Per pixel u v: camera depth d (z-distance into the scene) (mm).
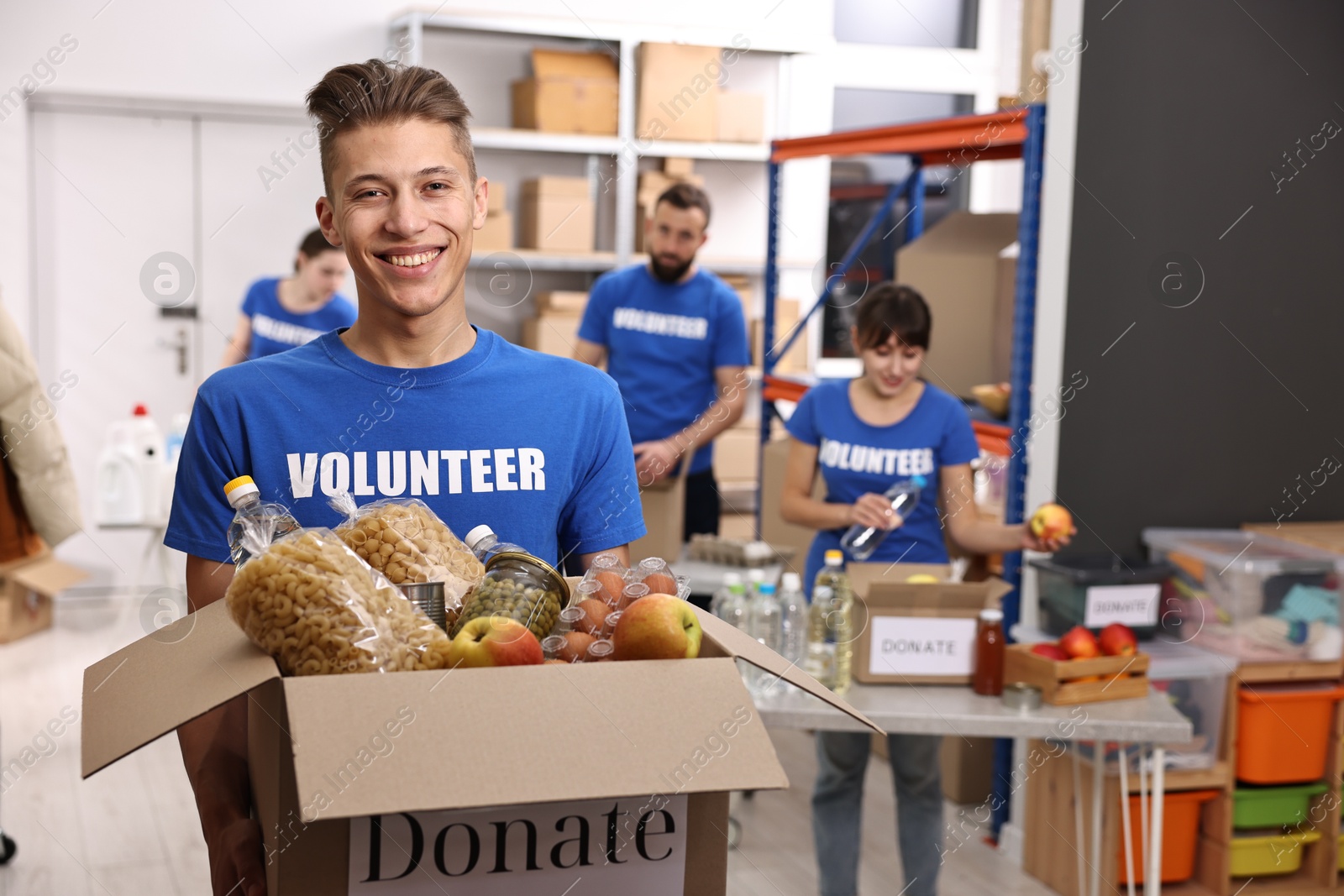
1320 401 3361
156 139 5402
